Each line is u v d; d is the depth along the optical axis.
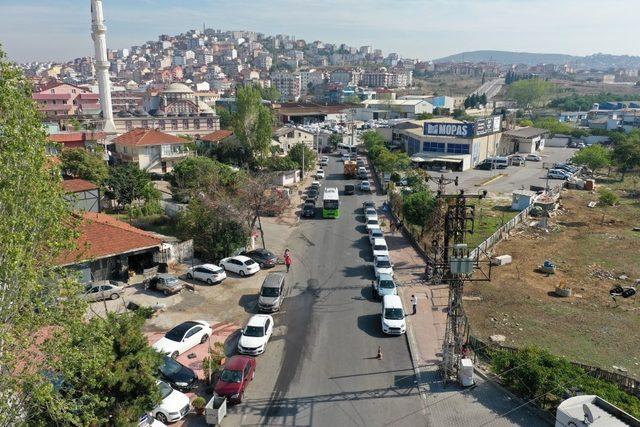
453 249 25.27
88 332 16.55
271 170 77.06
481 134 90.75
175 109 131.00
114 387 17.88
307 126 131.75
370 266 41.50
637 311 32.91
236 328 30.25
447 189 71.50
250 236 43.84
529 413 22.16
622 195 69.75
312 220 56.34
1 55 15.35
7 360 14.20
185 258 40.97
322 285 37.28
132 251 35.59
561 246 46.81
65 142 71.06
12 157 15.16
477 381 24.61
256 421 21.70
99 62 88.88
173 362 24.58
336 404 22.92
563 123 141.88
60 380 16.66
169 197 62.12
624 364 26.31
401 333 29.42
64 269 16.52
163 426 20.47
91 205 45.41
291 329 30.27
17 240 14.70
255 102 82.50
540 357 23.97
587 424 18.02
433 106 178.25
